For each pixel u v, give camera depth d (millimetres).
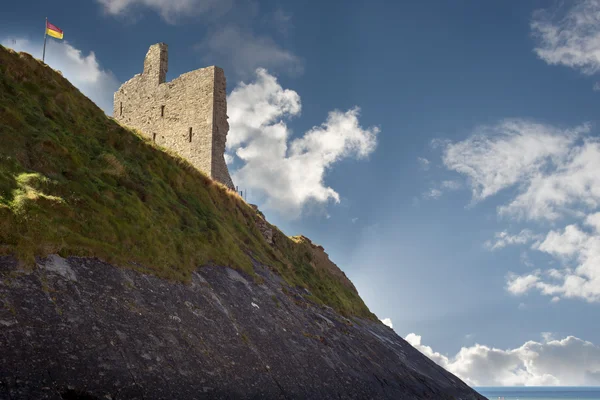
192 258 22984
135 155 27562
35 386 12000
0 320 12695
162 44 48031
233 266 26188
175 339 16812
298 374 20703
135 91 49062
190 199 29312
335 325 30000
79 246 17016
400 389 27406
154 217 23078
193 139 43562
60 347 13297
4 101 21328
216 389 16281
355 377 24438
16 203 16000
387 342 37125
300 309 27891
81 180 20484
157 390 14445
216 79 43438
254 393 17578
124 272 17906
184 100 44781
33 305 13773
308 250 44219
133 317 16250
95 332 14523
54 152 20703
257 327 21797
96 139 25609
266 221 41938
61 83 26375
